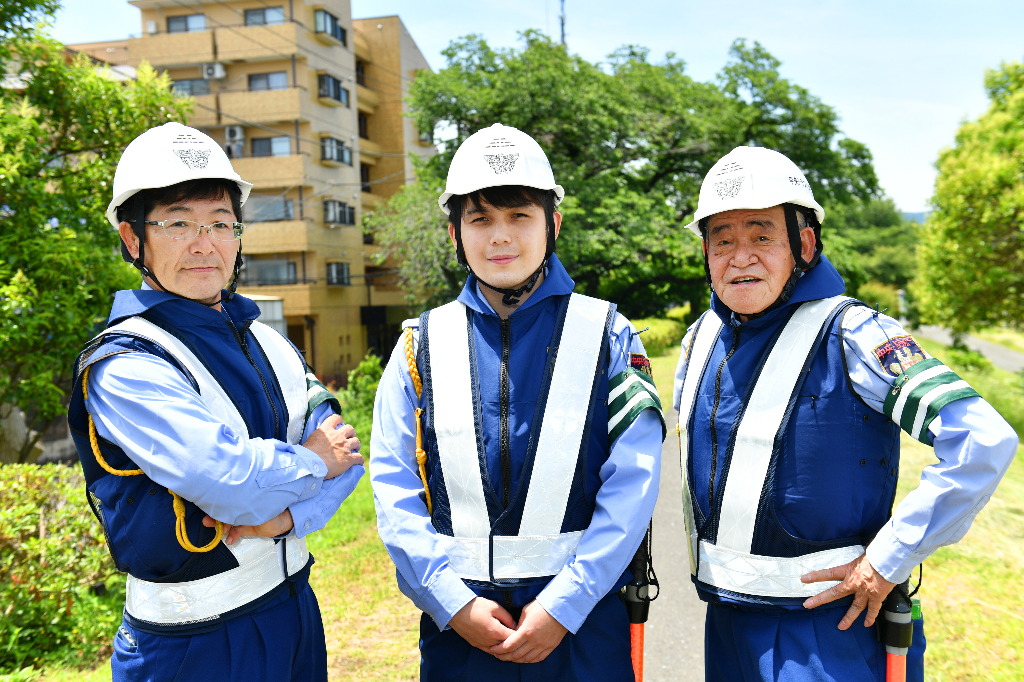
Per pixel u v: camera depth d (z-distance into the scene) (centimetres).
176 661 174
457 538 190
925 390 172
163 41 2705
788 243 194
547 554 187
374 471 203
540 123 2102
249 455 175
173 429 170
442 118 2097
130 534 173
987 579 399
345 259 2889
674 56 2781
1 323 557
